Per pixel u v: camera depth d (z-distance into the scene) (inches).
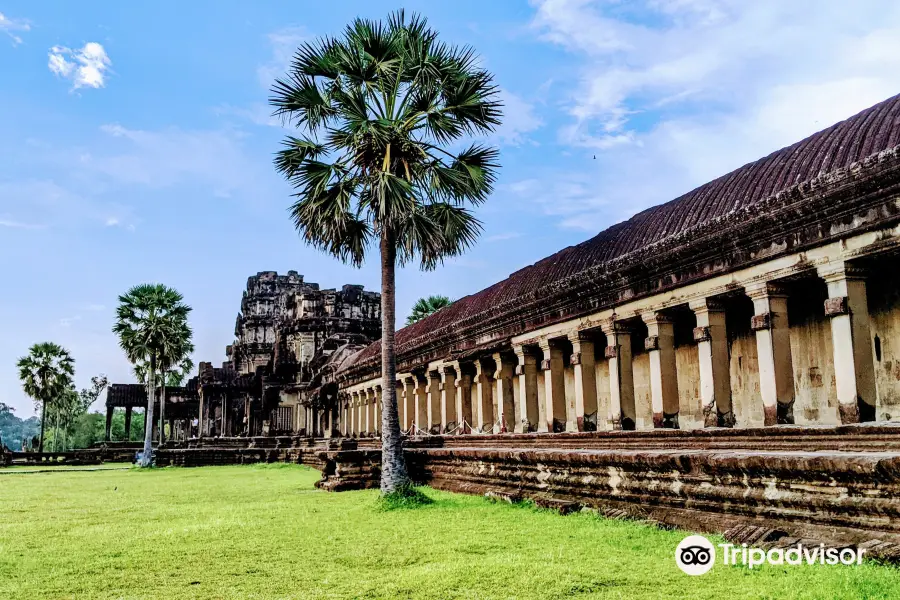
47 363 2620.6
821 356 531.2
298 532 502.9
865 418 435.2
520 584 318.7
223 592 327.9
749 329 599.5
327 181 706.8
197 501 779.4
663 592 301.4
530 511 577.0
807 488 396.5
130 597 320.8
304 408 2191.2
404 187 671.1
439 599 300.5
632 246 663.1
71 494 928.9
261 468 1606.8
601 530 462.6
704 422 563.5
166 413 2979.8
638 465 518.6
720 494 449.7
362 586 329.1
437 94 724.0
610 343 689.0
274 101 697.0
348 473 869.2
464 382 1020.5
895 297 478.9
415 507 625.0
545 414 837.8
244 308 3184.1
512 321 877.8
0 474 1573.6
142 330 1932.8
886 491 353.4
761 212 498.6
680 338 676.7
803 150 527.5
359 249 775.7
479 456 747.4
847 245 448.5
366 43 684.7
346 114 682.2
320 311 2426.2
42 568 397.1
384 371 690.2
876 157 415.5
